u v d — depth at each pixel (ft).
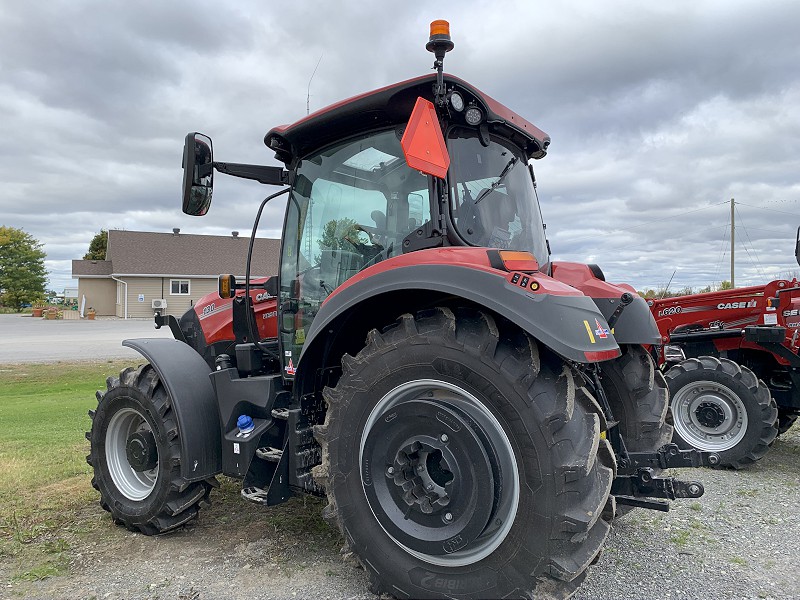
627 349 11.79
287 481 10.30
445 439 8.03
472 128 9.98
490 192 10.15
